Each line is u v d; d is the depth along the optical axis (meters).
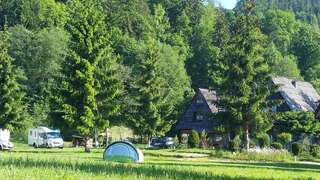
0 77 64.50
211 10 159.75
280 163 38.56
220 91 57.44
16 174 10.71
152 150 56.22
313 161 47.84
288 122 67.44
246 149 51.56
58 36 107.31
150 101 71.19
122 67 94.62
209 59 126.06
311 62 143.88
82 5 53.12
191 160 36.53
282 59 129.38
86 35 51.22
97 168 14.20
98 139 71.69
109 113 51.78
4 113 64.56
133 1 138.25
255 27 59.44
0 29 121.31
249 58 56.62
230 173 18.59
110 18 129.50
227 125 56.53
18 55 104.38
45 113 91.69
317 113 57.38
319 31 164.12
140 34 132.88
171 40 136.00
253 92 56.44
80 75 50.41
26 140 85.94
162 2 152.25
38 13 123.69
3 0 124.31
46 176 10.68
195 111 87.38
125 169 14.30
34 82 102.50
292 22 156.00
